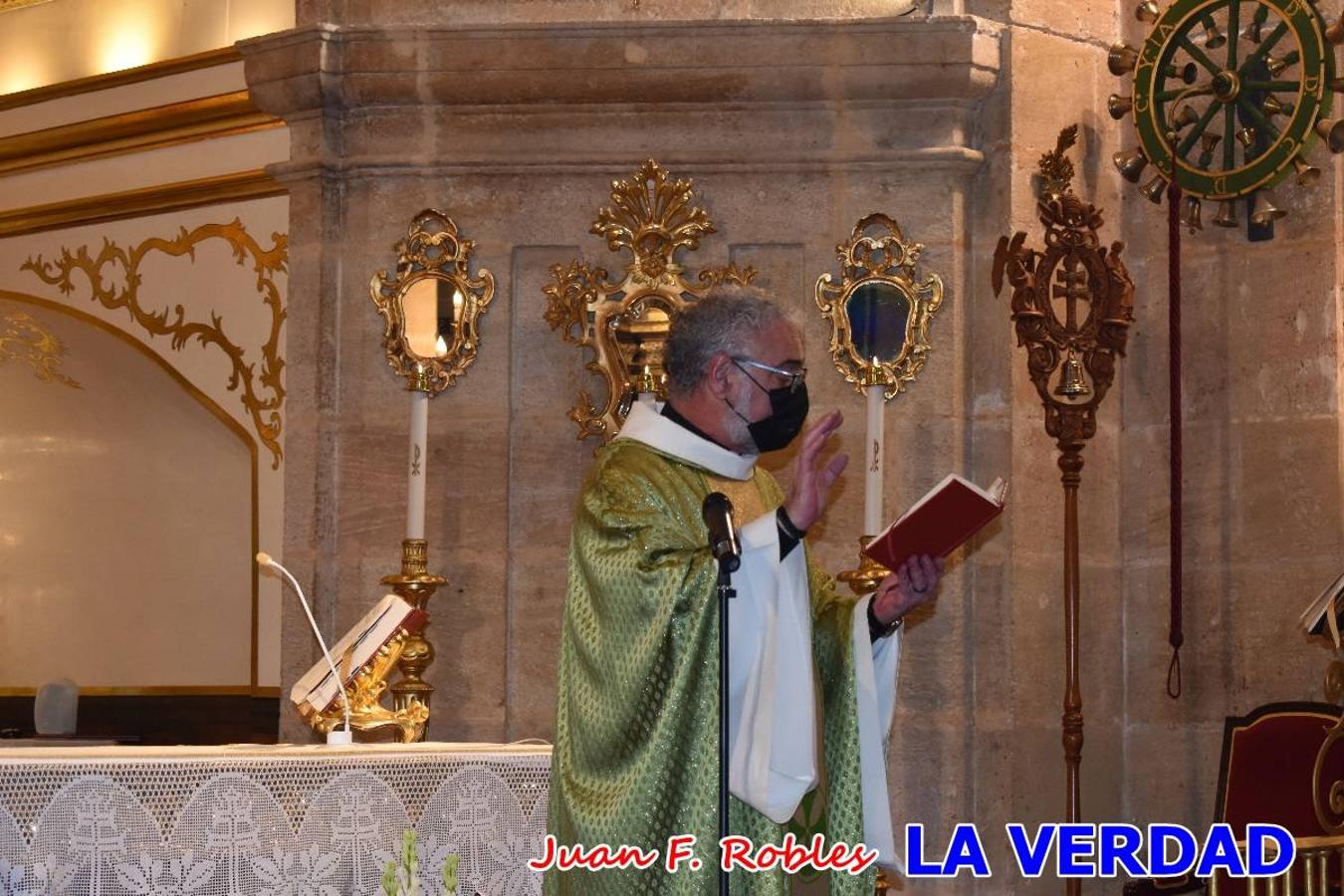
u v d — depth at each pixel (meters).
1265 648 18.06
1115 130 18.81
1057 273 17.39
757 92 17.80
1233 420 18.41
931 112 17.89
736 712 9.00
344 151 18.58
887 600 9.52
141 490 23.44
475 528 18.19
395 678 18.16
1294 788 16.12
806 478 8.87
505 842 11.36
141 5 21.59
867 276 17.89
